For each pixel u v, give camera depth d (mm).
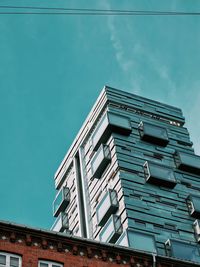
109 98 114812
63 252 40625
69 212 116312
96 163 105312
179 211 97500
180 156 106938
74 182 119188
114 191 97125
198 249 87312
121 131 106188
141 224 91438
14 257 38750
